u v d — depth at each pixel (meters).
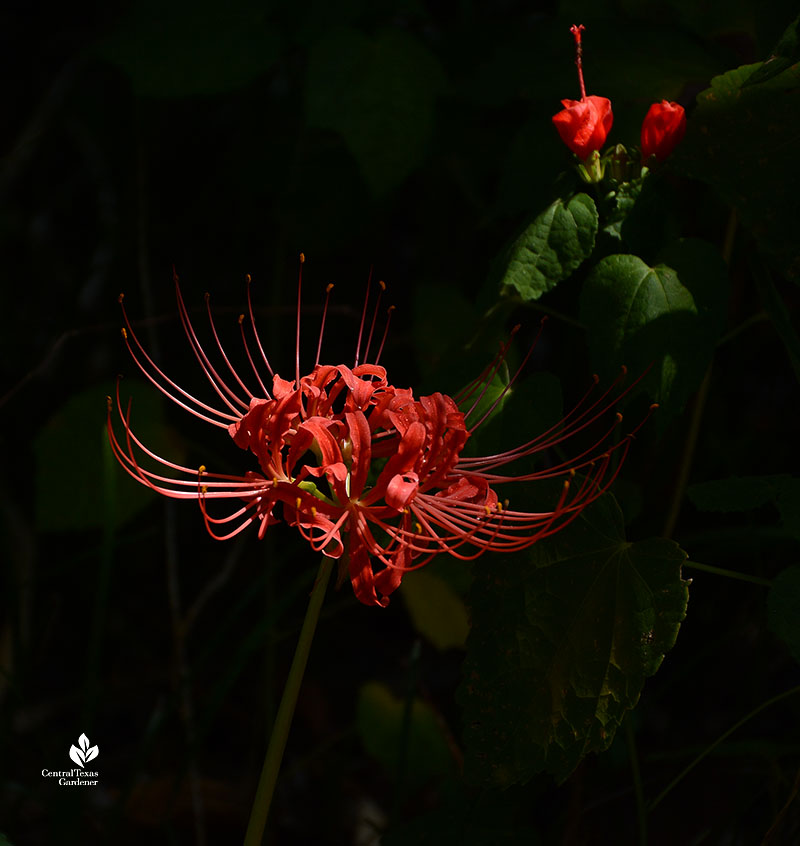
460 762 1.24
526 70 1.18
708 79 1.15
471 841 1.12
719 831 1.18
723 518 1.30
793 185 1.08
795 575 1.04
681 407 1.06
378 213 1.38
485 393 1.09
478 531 1.02
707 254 1.07
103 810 1.30
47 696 1.41
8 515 1.38
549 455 1.19
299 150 1.35
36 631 1.42
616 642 1.04
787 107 1.07
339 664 1.46
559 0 1.21
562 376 1.19
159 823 1.30
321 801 1.33
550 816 1.24
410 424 1.00
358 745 1.39
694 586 1.35
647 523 1.26
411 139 1.20
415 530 1.05
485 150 1.27
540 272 1.07
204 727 1.18
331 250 1.36
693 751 1.16
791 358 1.10
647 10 1.18
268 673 1.26
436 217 1.43
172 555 1.31
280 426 1.00
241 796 1.32
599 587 1.04
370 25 1.25
